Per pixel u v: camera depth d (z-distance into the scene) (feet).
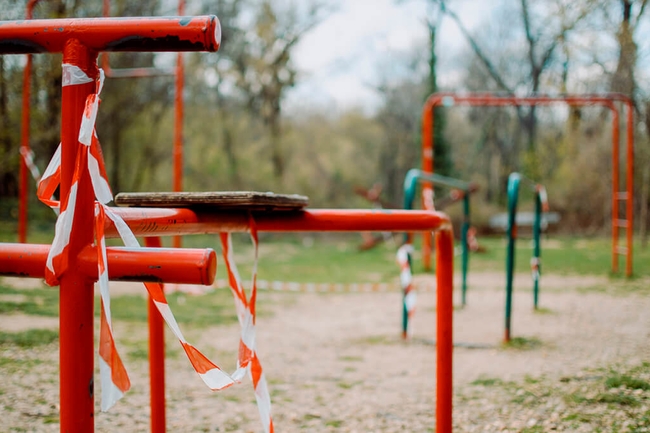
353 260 37.40
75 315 3.14
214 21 3.15
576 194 61.16
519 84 74.49
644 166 41.86
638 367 10.51
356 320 17.65
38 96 31.55
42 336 12.43
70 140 3.14
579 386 9.57
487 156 87.20
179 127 22.53
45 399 8.59
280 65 65.10
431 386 10.42
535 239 18.69
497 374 10.93
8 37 3.19
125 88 45.75
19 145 32.81
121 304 18.07
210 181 59.16
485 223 60.29
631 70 39.58
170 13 42.83
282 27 64.18
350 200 67.62
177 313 17.47
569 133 62.18
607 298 20.39
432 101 28.94
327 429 8.17
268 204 4.72
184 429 8.00
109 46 3.16
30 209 40.70
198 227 4.74
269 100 64.95
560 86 59.62
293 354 13.09
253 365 4.75
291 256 39.88
